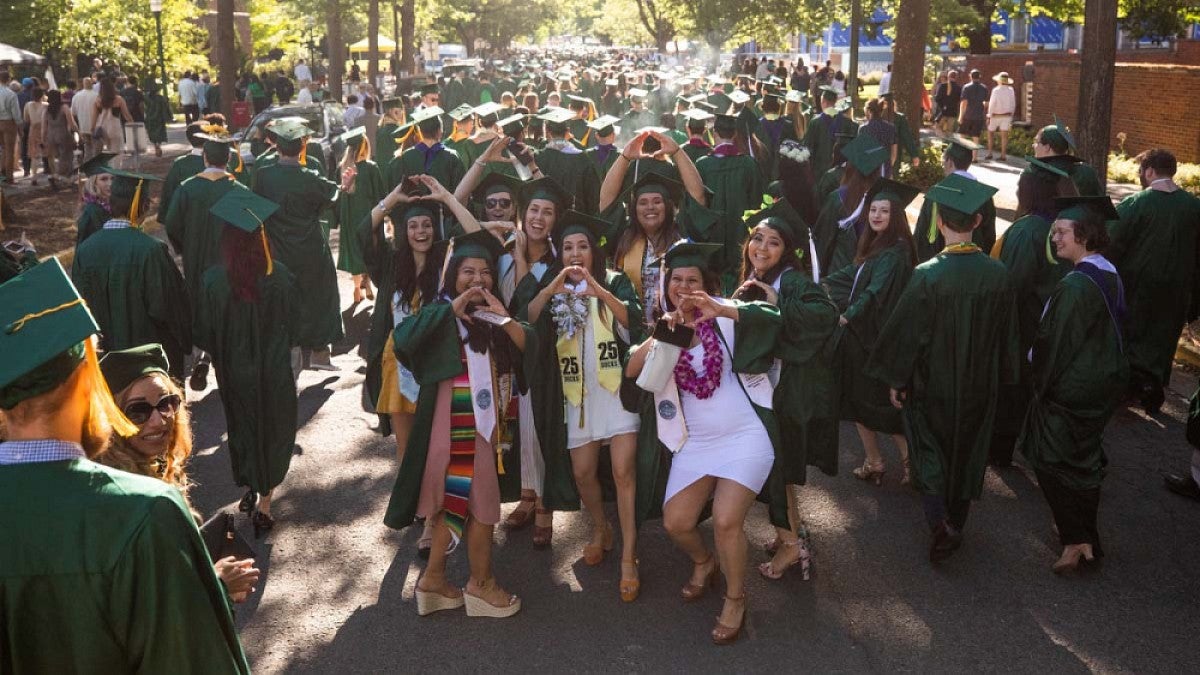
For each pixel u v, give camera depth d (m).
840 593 5.51
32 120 20.84
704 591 5.44
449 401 4.98
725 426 4.94
